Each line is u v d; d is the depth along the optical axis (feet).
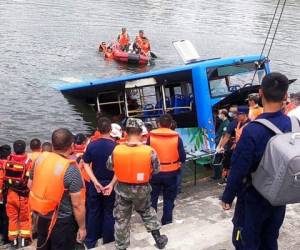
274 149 12.25
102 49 88.99
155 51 94.07
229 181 13.10
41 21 109.81
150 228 19.70
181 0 161.27
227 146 32.19
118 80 50.01
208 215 24.57
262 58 43.60
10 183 28.19
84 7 131.34
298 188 12.24
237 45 101.86
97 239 23.20
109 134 22.29
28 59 80.18
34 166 16.47
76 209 16.10
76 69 77.71
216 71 42.16
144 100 49.80
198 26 119.75
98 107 54.44
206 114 41.73
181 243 20.25
